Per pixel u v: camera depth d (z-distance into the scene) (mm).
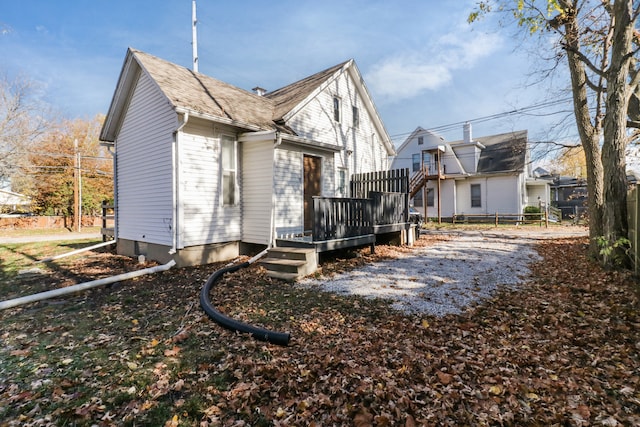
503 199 21672
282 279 5926
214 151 7828
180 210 7152
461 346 3236
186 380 2729
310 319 4051
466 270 6480
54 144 24906
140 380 2742
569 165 20438
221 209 7980
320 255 7820
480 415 2213
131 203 9062
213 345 3377
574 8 6984
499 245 10102
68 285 6090
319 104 10906
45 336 3736
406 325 3785
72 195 24750
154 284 6004
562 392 2449
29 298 4938
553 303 4488
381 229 8734
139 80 8406
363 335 3537
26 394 2559
